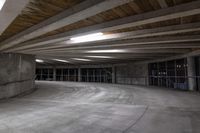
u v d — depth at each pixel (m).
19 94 11.96
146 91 12.77
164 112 6.25
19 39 6.79
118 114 6.13
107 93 12.17
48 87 16.61
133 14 4.71
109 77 24.16
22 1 3.26
